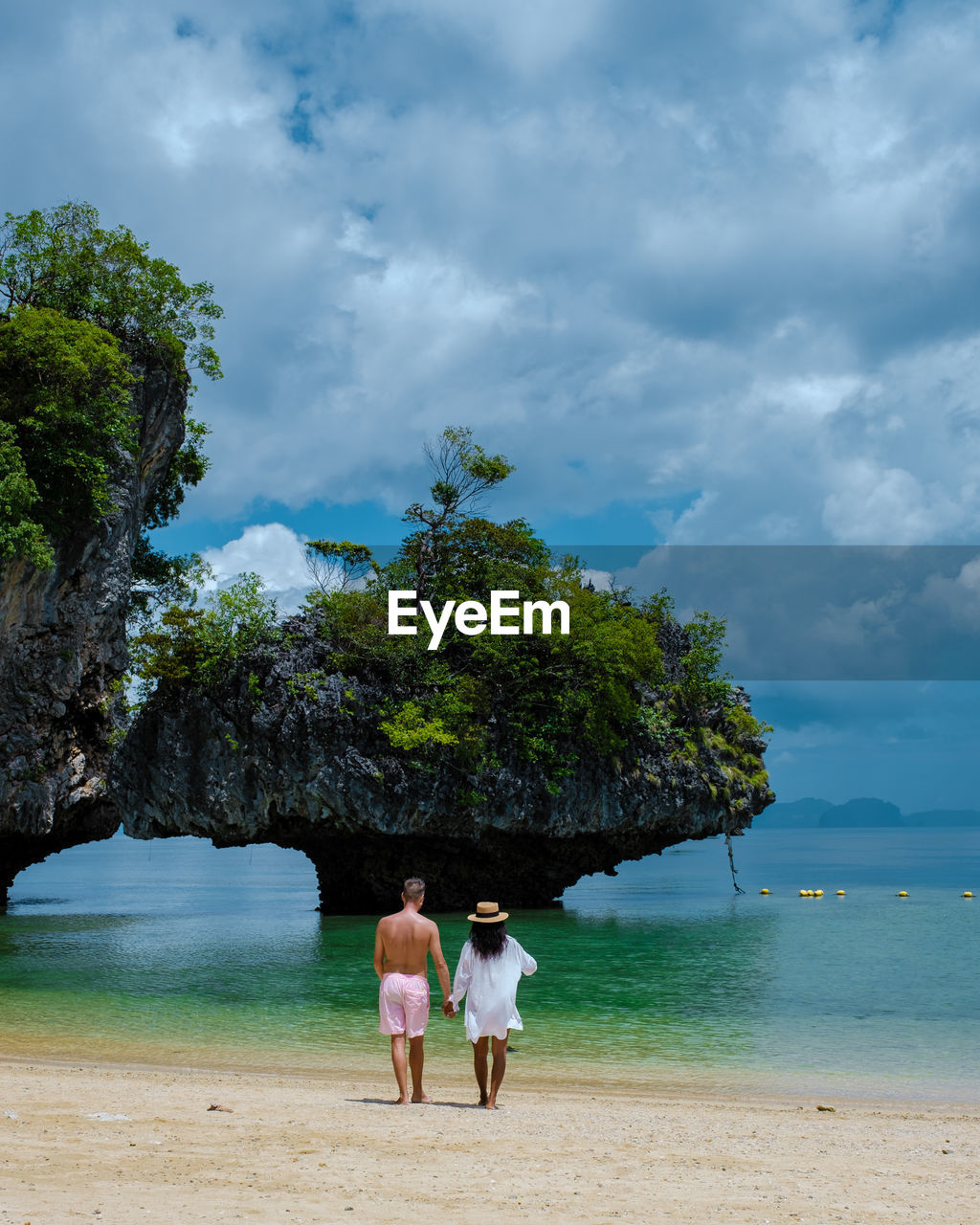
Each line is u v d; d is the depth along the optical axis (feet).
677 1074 44.52
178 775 120.88
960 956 84.17
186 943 96.63
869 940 96.37
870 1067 45.83
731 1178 25.58
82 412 117.29
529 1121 33.01
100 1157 25.58
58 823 140.77
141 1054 48.29
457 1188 23.53
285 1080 41.63
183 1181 23.31
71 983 71.31
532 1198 22.76
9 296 133.49
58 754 137.39
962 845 526.57
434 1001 64.75
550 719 124.77
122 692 147.13
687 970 77.25
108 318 134.72
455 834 121.90
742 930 105.60
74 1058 46.96
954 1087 42.04
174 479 161.38
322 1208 21.31
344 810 115.65
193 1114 32.32
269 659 119.34
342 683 117.91
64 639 128.98
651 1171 26.04
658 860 330.75
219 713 120.06
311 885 199.93
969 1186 25.31
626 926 110.32
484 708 121.80
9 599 117.19
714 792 140.46
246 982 71.51
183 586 161.07
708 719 148.66
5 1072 41.96
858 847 490.90
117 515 129.18
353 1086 40.34
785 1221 21.43
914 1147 30.35
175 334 141.38
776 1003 62.85
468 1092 39.63
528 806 123.44
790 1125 34.04
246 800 119.24
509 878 133.49
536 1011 60.59
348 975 74.59
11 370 115.03
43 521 114.32
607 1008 61.46
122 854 463.01
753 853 402.11
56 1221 19.48
